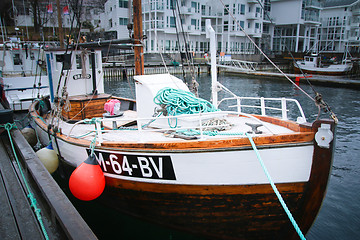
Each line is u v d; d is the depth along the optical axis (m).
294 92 26.58
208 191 4.57
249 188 4.39
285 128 5.55
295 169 4.16
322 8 51.66
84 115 7.66
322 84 31.58
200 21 46.12
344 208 7.11
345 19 54.16
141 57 7.28
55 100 6.67
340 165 9.84
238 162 4.27
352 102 21.62
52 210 4.02
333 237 5.94
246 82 33.88
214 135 4.94
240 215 4.66
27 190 4.91
